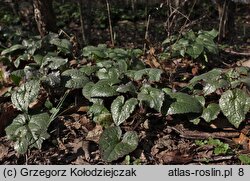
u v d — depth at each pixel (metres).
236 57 1.06
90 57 0.92
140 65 0.86
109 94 0.70
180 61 0.94
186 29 1.09
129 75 0.77
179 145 0.65
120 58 0.87
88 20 1.18
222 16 1.17
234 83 0.70
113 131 0.65
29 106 0.75
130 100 0.67
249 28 1.48
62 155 0.64
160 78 0.82
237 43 1.22
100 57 0.89
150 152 0.64
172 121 0.70
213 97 0.74
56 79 0.74
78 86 0.75
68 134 0.69
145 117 0.70
